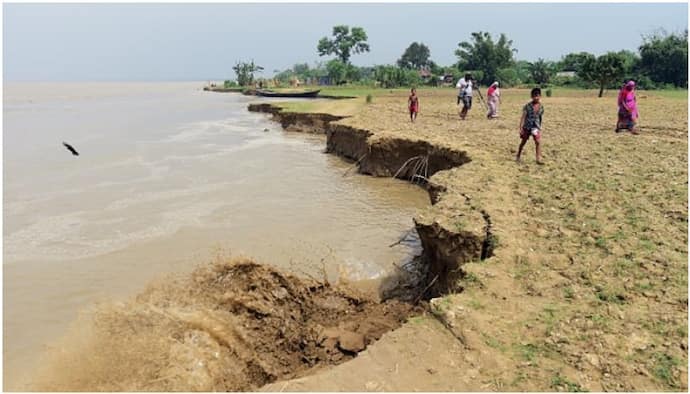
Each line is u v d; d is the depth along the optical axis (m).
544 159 11.91
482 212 8.24
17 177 16.31
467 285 6.26
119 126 31.47
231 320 6.88
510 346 5.07
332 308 7.71
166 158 19.78
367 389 4.63
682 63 52.62
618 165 10.87
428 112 24.80
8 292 8.23
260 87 89.94
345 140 20.06
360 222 11.73
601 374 4.59
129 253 9.88
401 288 8.41
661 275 6.09
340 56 104.12
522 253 6.91
